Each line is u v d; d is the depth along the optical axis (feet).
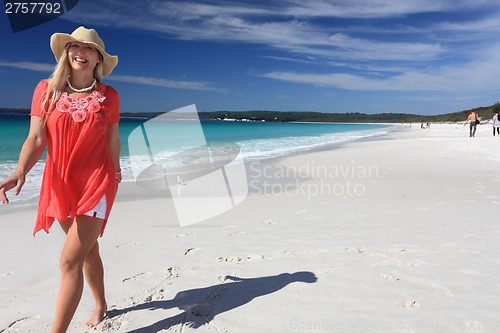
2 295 9.04
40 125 6.71
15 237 13.94
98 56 7.27
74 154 6.75
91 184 6.78
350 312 7.89
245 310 8.13
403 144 57.57
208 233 14.21
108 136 7.68
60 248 12.69
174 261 11.21
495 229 13.94
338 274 9.94
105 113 7.16
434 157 40.32
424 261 10.76
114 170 7.33
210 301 8.59
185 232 14.39
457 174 28.84
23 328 7.50
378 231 13.98
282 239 13.24
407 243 12.46
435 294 8.63
